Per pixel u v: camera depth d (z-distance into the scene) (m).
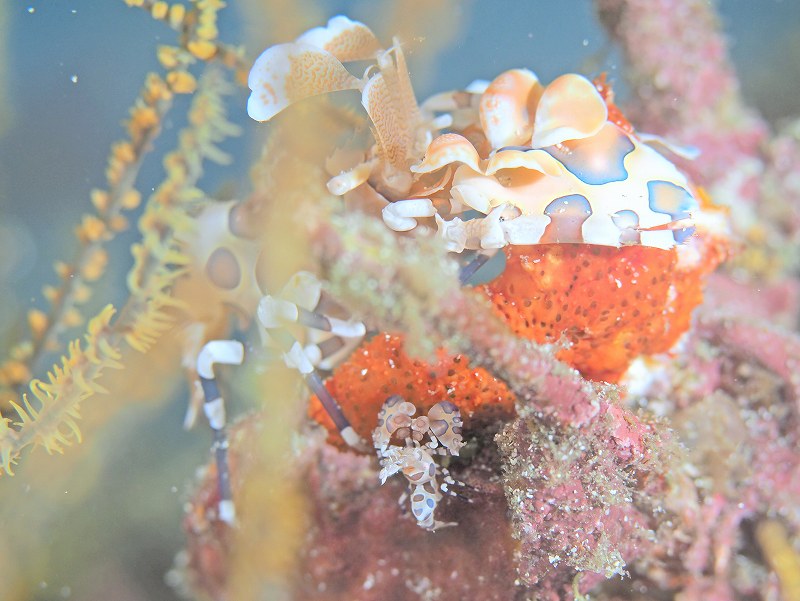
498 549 0.19
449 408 0.19
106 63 0.54
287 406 0.19
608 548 0.19
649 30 0.24
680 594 0.20
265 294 0.19
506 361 0.17
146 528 0.26
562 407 0.18
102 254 0.21
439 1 0.19
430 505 0.19
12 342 0.24
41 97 0.51
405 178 0.19
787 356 0.21
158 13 0.19
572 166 0.19
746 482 0.21
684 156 0.21
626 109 0.26
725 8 0.52
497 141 0.19
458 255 0.19
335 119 0.19
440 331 0.17
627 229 0.19
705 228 0.20
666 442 0.19
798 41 0.46
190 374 0.20
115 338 0.20
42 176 0.44
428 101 0.20
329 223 0.17
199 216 0.19
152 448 0.27
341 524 0.19
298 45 0.18
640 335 0.19
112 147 0.20
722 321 0.21
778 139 0.26
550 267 0.19
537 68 0.40
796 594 0.21
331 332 0.19
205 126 0.19
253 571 0.20
